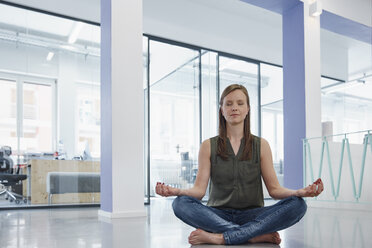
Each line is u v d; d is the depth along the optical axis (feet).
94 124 17.10
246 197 6.03
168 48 19.80
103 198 11.17
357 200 12.51
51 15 16.60
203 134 20.52
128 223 9.07
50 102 16.21
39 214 12.41
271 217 5.45
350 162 12.90
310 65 15.23
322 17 16.87
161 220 9.73
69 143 16.42
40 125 15.90
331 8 16.42
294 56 15.55
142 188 11.03
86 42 17.30
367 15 18.03
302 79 15.10
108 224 8.92
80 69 17.02
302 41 15.24
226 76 22.04
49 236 7.07
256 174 6.11
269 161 6.15
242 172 6.06
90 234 7.25
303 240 6.31
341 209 13.50
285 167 15.52
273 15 21.63
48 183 15.78
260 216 5.58
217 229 5.61
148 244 5.99
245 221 5.95
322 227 8.16
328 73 26.20
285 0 15.17
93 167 16.85
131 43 11.34
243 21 21.90
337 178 14.05
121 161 10.76
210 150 6.17
